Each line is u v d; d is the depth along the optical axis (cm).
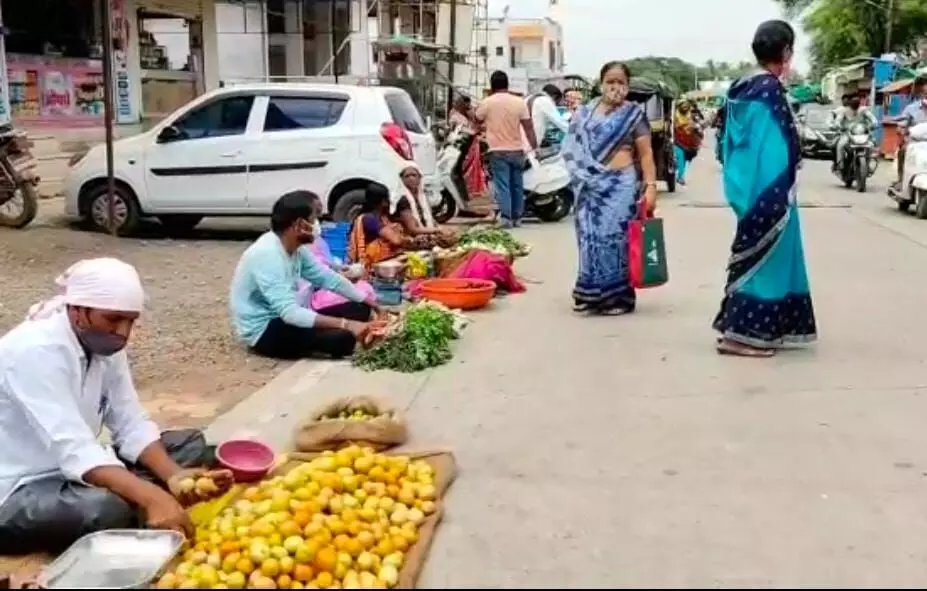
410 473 425
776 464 471
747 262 659
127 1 1816
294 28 2655
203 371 670
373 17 3020
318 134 1203
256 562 346
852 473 459
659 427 527
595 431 522
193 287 969
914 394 579
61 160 1619
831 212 1580
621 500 432
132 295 386
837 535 395
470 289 826
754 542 389
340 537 363
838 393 582
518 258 1092
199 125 1243
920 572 364
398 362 652
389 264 858
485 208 1473
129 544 371
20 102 1570
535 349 699
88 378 399
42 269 1046
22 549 402
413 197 1031
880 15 5025
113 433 427
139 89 1870
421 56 2723
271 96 1229
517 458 484
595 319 796
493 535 399
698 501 429
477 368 651
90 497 393
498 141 1359
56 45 1655
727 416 543
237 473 434
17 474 398
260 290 685
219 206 1234
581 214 806
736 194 655
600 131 791
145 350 724
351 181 1195
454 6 2502
